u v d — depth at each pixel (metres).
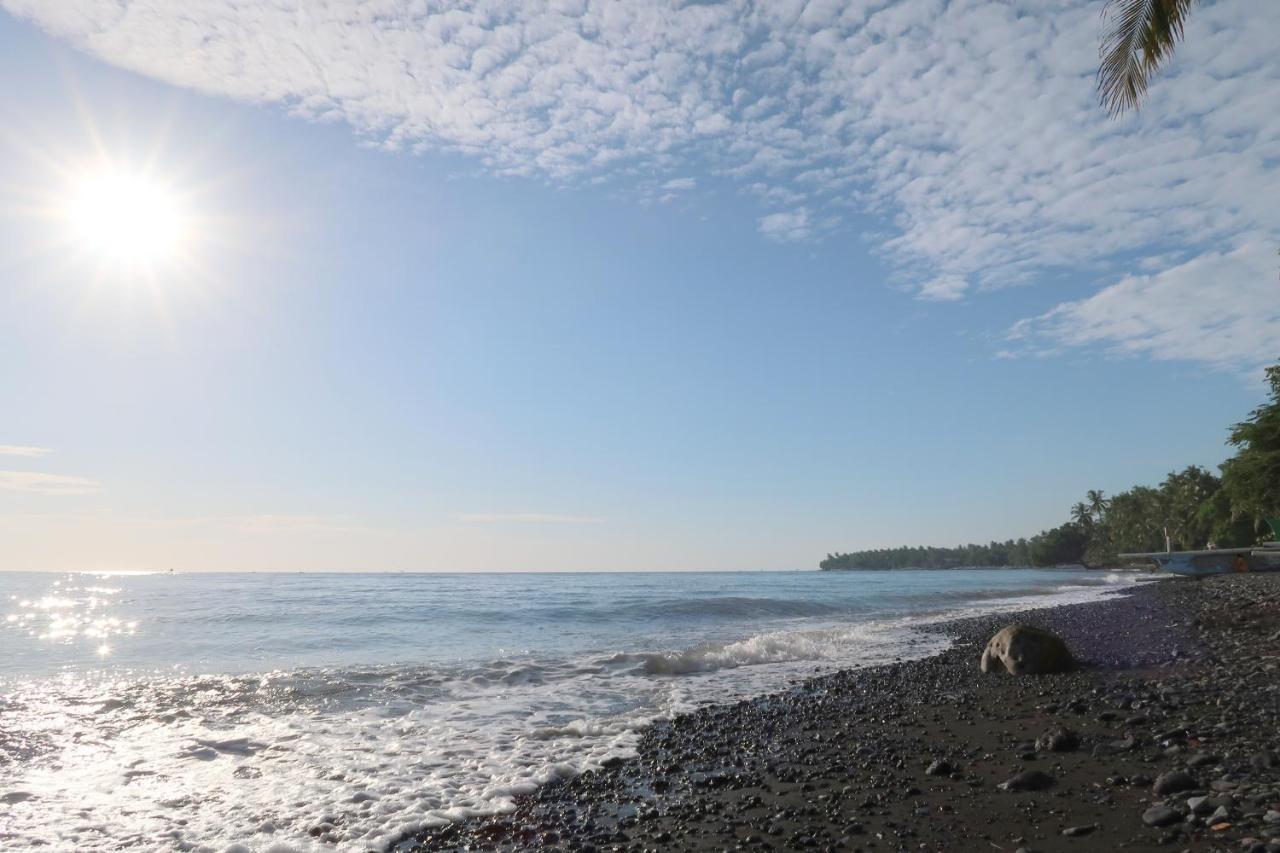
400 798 9.24
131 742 12.20
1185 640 19.47
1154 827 6.27
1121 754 8.64
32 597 54.53
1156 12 11.97
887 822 7.27
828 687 16.88
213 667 20.78
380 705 15.32
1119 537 176.25
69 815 8.71
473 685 17.64
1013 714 11.97
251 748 11.87
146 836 8.05
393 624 34.06
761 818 7.83
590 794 9.21
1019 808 7.24
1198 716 10.13
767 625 35.12
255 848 7.66
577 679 18.73
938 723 11.86
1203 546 134.88
